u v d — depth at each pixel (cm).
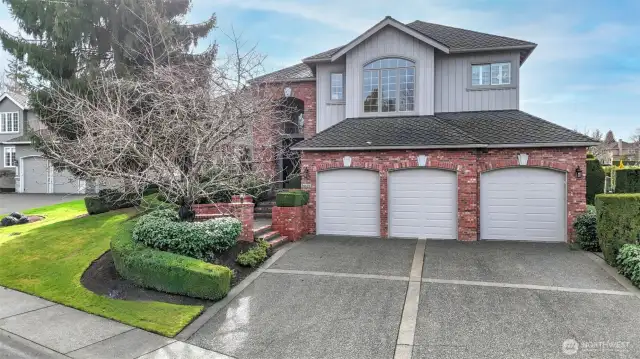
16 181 2970
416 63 1504
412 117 1503
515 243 1228
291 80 1783
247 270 954
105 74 1402
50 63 1414
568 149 1230
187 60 1478
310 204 1406
